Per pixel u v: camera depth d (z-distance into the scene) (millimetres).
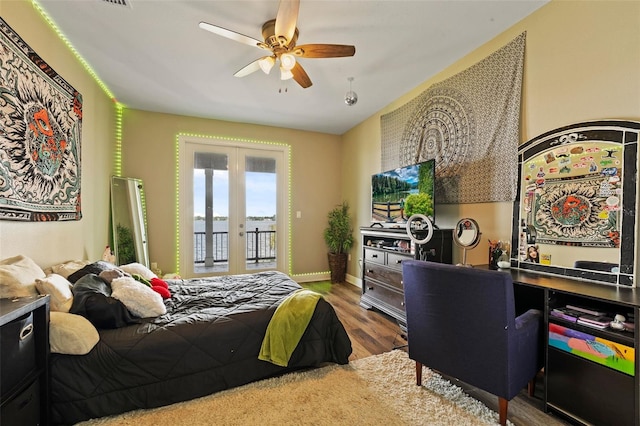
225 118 4484
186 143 4375
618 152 1744
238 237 4680
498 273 1451
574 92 1953
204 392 1806
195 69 2994
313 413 1637
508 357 1456
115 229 3650
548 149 2092
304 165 5098
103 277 2057
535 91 2189
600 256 1813
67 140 2461
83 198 2852
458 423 1551
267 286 2684
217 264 4582
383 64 2889
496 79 2449
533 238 2174
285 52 2172
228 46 2586
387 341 2623
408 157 3498
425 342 1784
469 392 1857
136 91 3512
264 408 1684
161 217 4242
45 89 2139
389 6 2086
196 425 1548
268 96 3656
